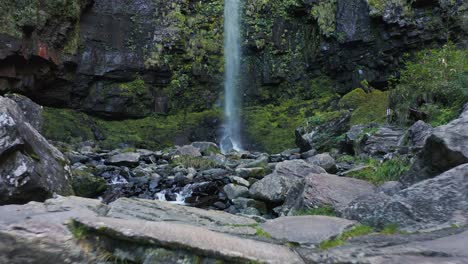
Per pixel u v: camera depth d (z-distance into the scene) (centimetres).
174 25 2061
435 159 407
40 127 1077
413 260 224
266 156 1273
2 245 213
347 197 475
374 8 1834
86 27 1886
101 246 233
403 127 961
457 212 291
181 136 1886
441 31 1759
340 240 276
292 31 2152
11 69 1585
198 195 784
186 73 2078
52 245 220
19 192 433
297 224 310
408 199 311
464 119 420
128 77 1952
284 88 2120
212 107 2081
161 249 233
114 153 1262
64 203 284
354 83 1942
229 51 2144
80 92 1847
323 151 1241
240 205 691
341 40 1942
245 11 2167
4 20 1542
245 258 232
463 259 221
